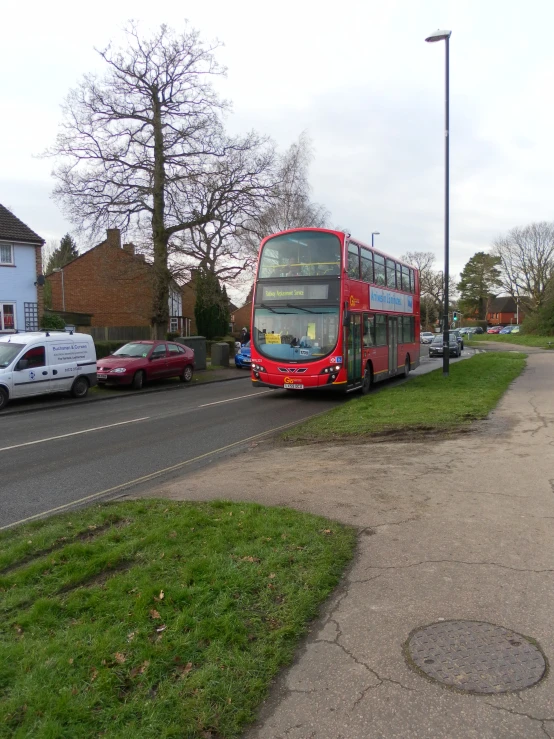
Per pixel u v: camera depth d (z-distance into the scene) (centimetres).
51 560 445
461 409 1180
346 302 1499
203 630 335
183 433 1124
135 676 296
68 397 1764
